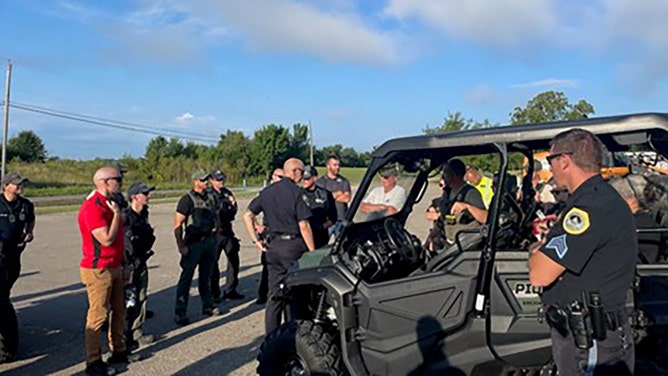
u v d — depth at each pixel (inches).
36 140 2375.7
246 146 2630.4
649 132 117.7
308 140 2655.0
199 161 2509.8
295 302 159.6
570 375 97.0
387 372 131.2
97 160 2255.2
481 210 143.4
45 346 219.5
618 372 93.9
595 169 98.2
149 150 2741.1
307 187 236.1
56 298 302.2
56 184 1819.6
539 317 114.0
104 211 185.0
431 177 159.2
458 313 127.2
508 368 125.6
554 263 95.7
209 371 191.6
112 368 189.0
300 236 202.5
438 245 149.9
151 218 807.1
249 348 217.2
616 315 94.6
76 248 503.8
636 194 132.0
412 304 130.4
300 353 146.8
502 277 124.0
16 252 211.9
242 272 386.6
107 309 188.9
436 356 129.3
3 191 215.5
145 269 222.1
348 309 134.5
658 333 112.9
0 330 197.9
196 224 253.9
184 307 252.4
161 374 188.7
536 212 139.6
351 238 148.3
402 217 156.3
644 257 123.8
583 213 94.7
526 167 144.9
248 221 245.4
